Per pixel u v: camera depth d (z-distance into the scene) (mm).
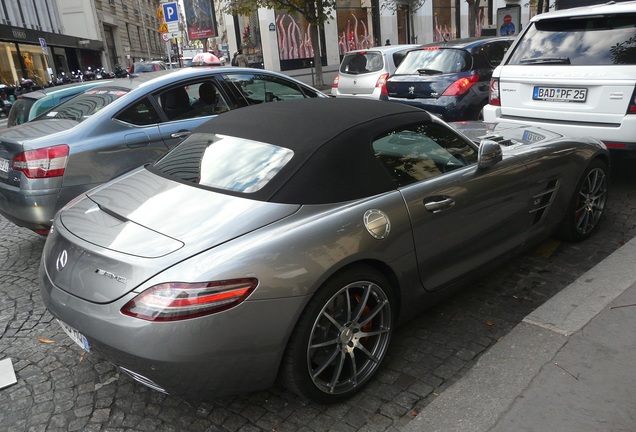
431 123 3143
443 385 2643
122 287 2152
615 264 3555
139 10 56219
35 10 33938
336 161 2609
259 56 25438
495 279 3727
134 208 2598
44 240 5180
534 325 2945
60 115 4926
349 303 2477
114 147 4500
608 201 5039
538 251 4105
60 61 34781
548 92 5078
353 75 10016
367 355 2633
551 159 3670
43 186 4117
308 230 2344
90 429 2477
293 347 2291
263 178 2564
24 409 2643
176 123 4957
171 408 2594
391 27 28438
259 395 2650
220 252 2184
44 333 3400
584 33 4980
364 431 2361
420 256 2791
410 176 2850
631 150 4598
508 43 7852
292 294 2219
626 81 4516
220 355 2123
